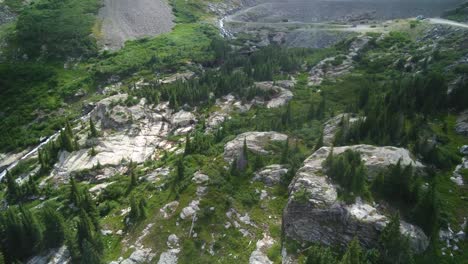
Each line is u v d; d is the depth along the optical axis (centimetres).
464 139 5684
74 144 8125
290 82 10744
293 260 3919
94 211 5741
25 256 4997
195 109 9981
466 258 3819
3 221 5009
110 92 11531
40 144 9569
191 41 15738
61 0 17238
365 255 3594
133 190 6344
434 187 3941
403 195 4153
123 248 4691
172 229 4684
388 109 6250
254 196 5034
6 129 10288
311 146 6241
